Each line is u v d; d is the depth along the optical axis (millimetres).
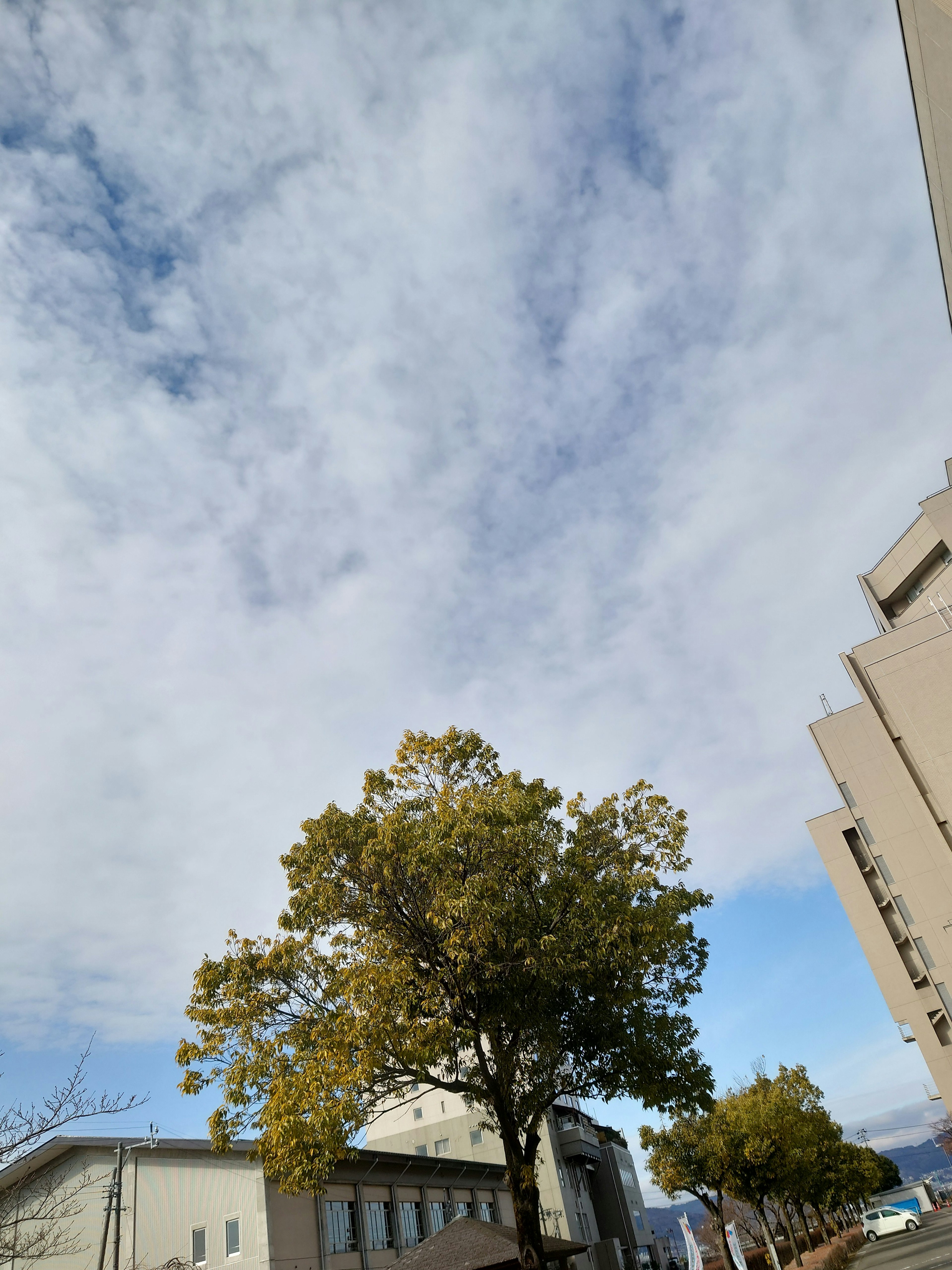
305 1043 15586
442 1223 34312
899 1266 27750
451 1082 16938
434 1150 47656
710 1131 35562
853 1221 97750
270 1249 24672
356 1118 14641
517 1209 14977
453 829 15625
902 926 43531
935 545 45656
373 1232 29859
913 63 14195
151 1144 27266
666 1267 64625
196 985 16109
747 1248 65500
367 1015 14336
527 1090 17234
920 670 40125
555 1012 16594
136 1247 25938
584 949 15906
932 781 39031
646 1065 16172
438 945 15359
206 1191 26391
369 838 16297
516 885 16281
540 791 17469
